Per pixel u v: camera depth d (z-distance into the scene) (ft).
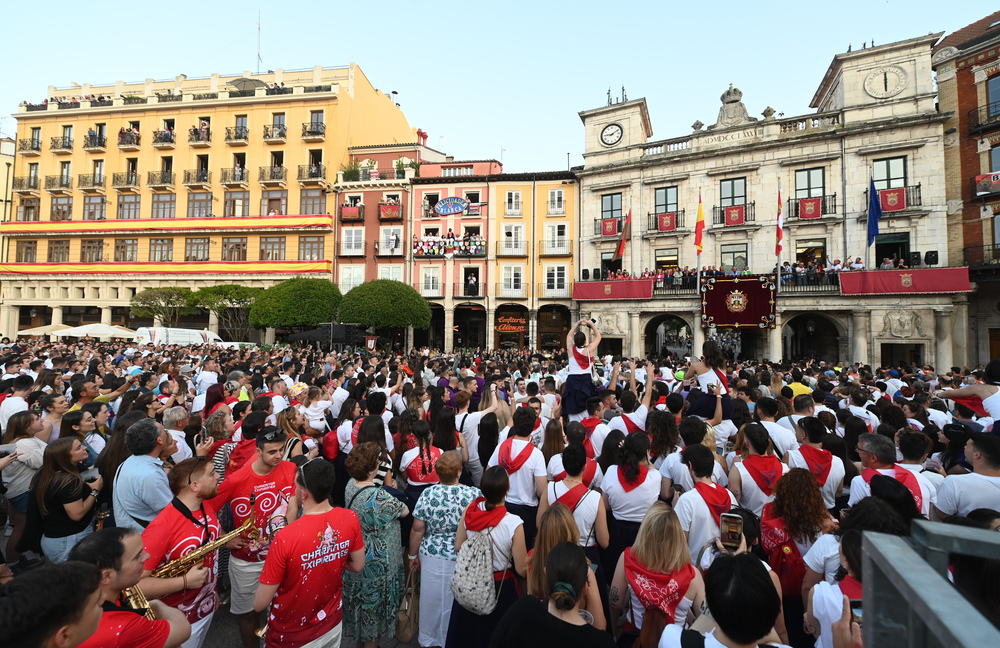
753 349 94.84
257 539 14.08
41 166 146.51
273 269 132.67
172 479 11.80
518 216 121.80
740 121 99.40
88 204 144.66
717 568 8.04
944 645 2.14
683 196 101.55
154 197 141.59
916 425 23.30
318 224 130.62
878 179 85.76
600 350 105.29
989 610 7.03
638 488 15.05
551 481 15.42
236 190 138.00
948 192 80.89
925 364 76.89
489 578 12.25
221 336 140.87
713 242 97.96
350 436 22.30
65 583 6.84
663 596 10.74
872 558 3.62
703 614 9.25
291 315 111.75
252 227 134.51
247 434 17.42
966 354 75.92
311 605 11.22
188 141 138.41
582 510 13.93
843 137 87.51
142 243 141.59
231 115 139.33
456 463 14.69
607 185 109.81
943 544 3.31
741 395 27.43
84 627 7.05
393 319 109.91
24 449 18.30
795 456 16.78
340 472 22.59
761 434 15.74
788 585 12.67
